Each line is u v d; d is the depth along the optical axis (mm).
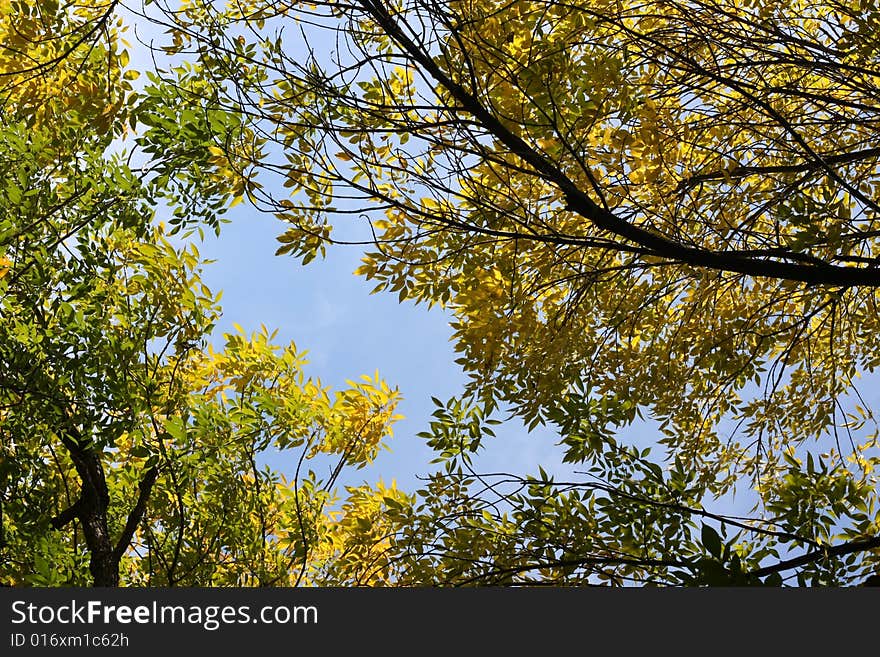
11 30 4477
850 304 6410
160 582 6207
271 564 6574
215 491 6434
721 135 5145
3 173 6109
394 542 4988
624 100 4305
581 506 4836
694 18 4340
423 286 4965
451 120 3613
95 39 4285
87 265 6324
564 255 5059
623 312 5863
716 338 6004
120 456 7504
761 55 4746
